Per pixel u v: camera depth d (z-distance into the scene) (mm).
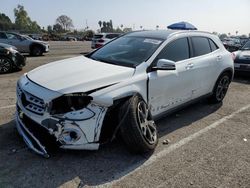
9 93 6453
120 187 3086
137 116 3549
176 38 4738
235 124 5074
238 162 3715
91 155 3664
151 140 3791
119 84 3568
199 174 3395
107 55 4516
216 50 5832
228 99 6668
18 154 3596
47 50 17250
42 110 3254
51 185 3057
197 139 4355
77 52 20703
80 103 3240
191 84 4949
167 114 4609
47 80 3496
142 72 3943
